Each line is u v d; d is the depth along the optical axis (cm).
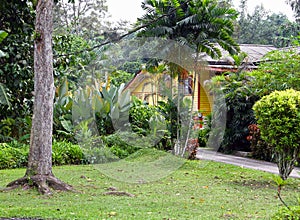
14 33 972
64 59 1067
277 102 662
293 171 872
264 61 1179
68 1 990
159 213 469
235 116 1221
